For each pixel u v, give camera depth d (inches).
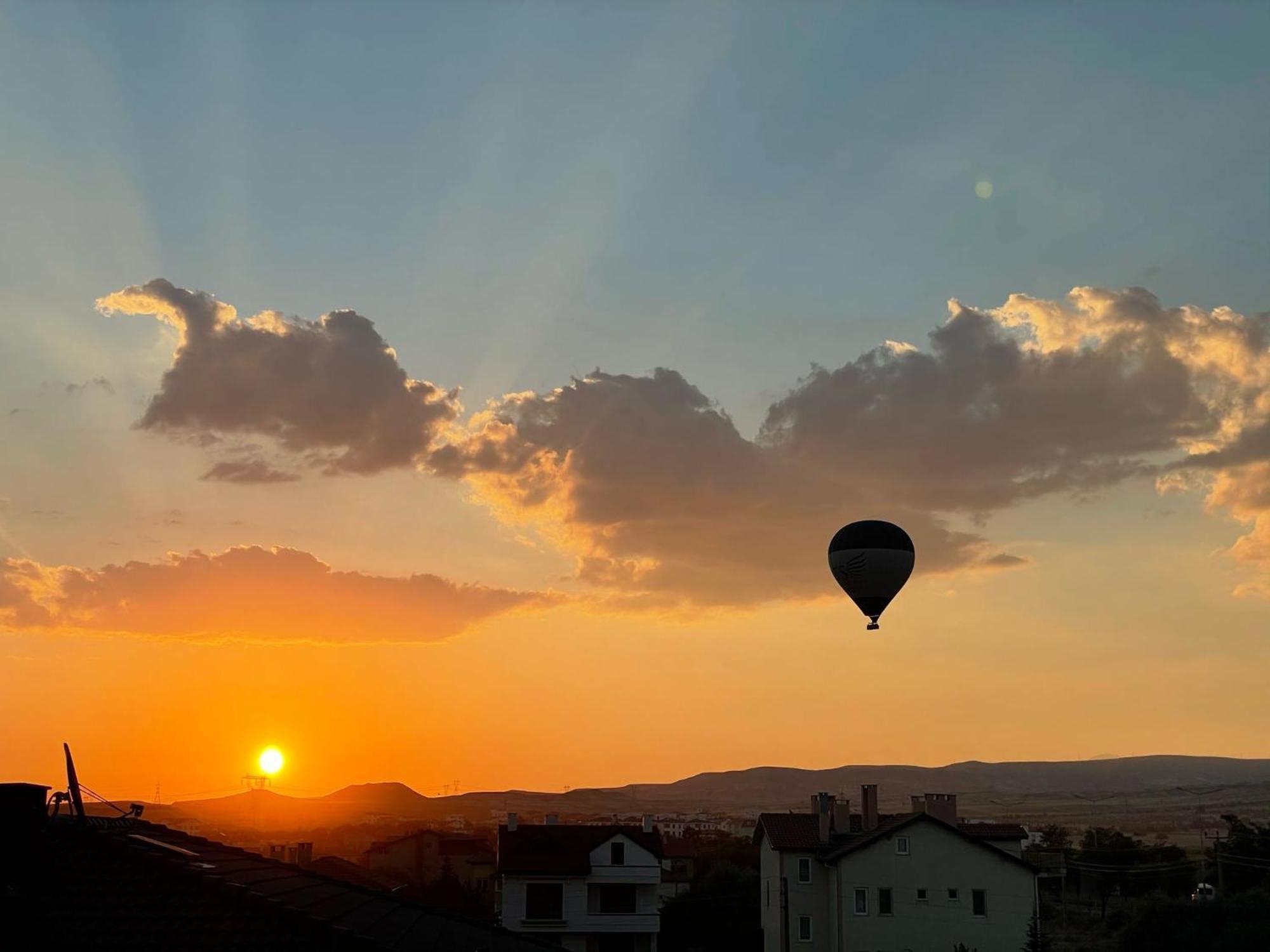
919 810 2842.0
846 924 2566.4
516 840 2851.9
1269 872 3708.2
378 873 3213.6
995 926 2559.1
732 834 7475.4
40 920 633.0
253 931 645.3
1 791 645.9
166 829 866.8
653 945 2778.1
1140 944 2819.9
